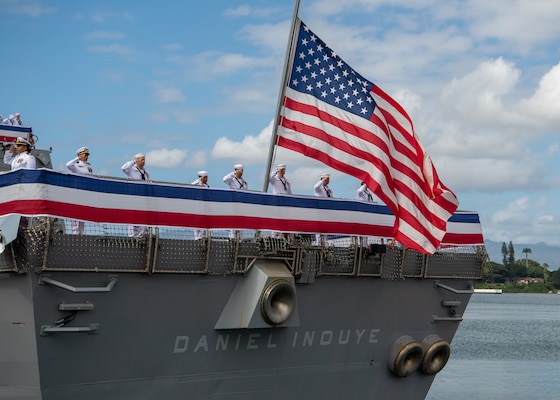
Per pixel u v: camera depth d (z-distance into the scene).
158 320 17.80
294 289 19.06
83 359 16.81
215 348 18.88
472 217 24.09
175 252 17.58
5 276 16.14
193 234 17.97
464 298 24.20
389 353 22.75
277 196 19.42
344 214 20.70
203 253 18.03
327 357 21.28
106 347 17.12
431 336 23.59
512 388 42.16
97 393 17.19
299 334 20.44
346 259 20.81
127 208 16.94
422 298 23.20
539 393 40.38
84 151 18.84
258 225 18.95
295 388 20.72
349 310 21.42
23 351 16.30
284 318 18.91
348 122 21.09
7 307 16.30
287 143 20.73
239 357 19.41
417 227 21.11
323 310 20.81
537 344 67.31
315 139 20.77
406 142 21.62
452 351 61.75
